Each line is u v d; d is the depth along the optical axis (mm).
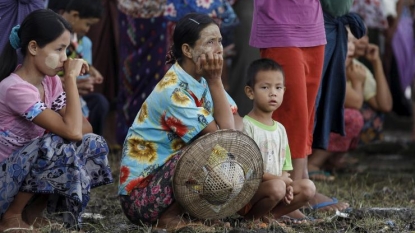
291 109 11430
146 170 10148
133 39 16078
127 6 15891
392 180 15695
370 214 11344
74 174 9688
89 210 11789
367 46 16703
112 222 10875
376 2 17656
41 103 9805
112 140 17812
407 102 19828
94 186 10117
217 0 14859
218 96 10188
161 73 15758
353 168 17078
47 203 10234
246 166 10023
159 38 15688
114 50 17734
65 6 13906
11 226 9797
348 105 16234
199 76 10328
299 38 11430
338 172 16625
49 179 9711
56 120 9719
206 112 9992
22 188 9742
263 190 10367
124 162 10305
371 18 17688
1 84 9898
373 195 13781
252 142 10016
